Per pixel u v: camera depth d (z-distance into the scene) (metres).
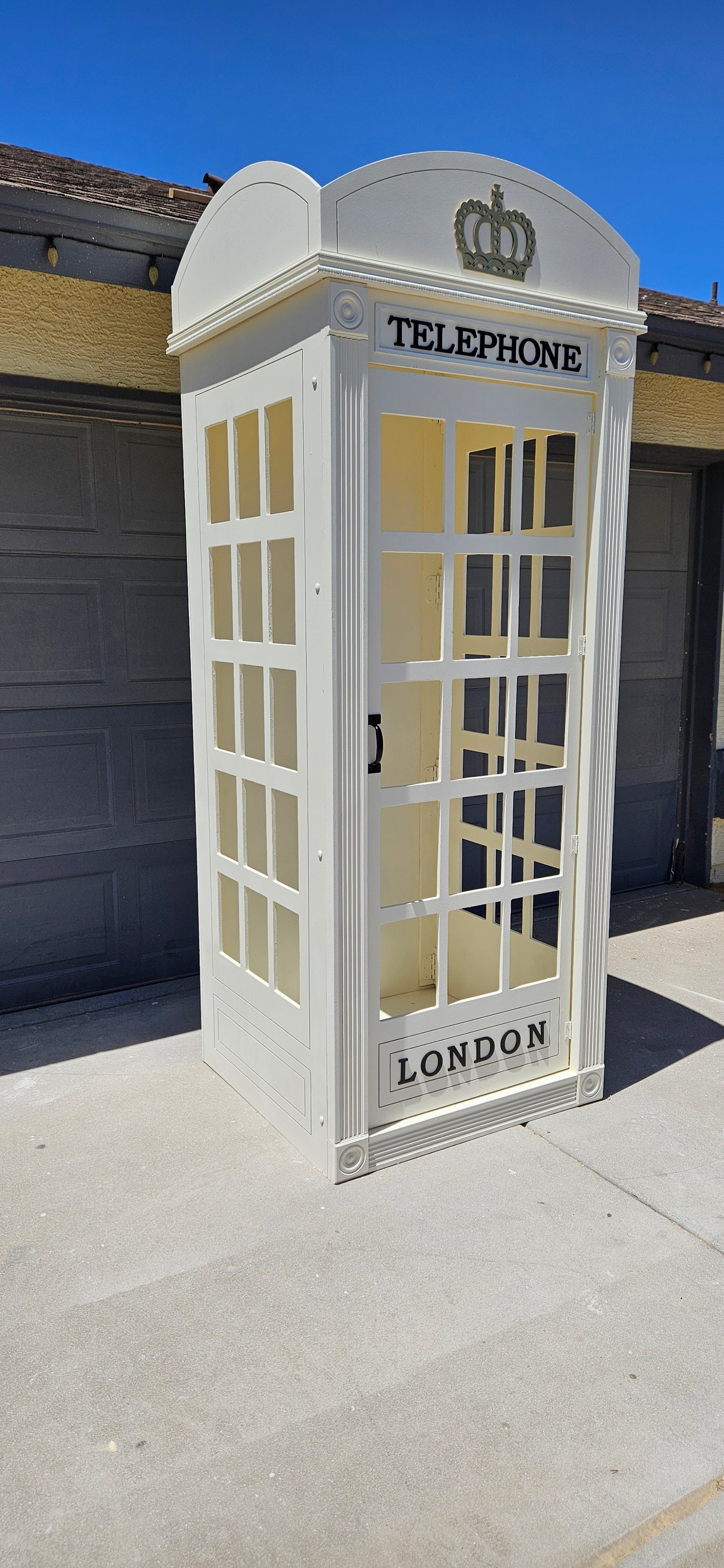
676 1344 2.14
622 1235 2.51
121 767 3.94
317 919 2.63
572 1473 1.82
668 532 5.42
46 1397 2.00
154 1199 2.66
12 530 3.57
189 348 3.00
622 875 5.68
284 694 2.78
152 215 3.06
